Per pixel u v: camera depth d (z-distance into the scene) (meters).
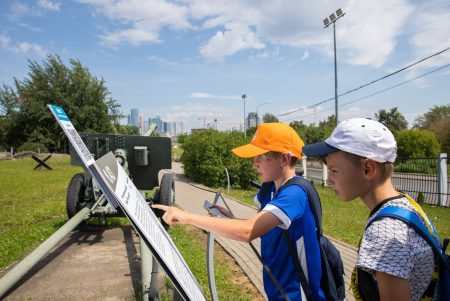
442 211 12.28
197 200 12.02
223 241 6.39
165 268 0.99
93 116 41.09
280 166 1.94
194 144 19.19
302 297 1.73
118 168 1.49
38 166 22.73
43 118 39.09
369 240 1.20
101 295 4.05
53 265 5.02
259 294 4.14
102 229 6.95
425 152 32.72
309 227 1.72
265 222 1.60
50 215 8.56
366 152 1.29
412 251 1.14
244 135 19.14
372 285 1.21
